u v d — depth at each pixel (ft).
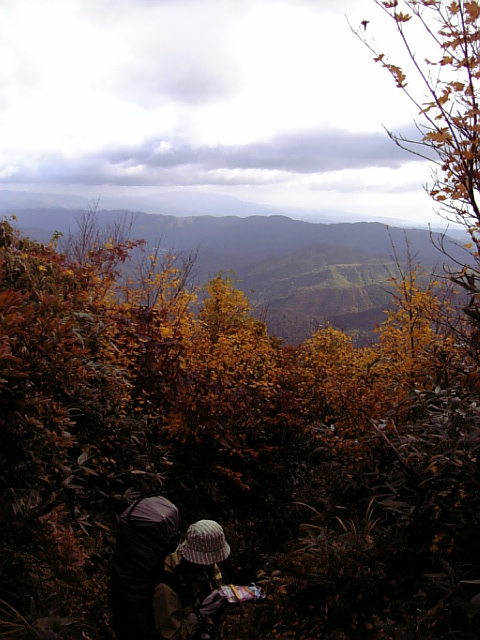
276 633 13.14
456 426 12.69
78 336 12.78
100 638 11.58
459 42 9.40
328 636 12.43
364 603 12.82
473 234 10.07
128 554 8.48
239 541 18.06
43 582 12.26
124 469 16.47
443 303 18.54
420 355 20.25
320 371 24.56
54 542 12.44
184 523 18.19
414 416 18.34
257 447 22.57
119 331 19.35
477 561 11.82
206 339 23.68
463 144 9.62
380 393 21.26
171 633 8.23
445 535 12.42
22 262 14.12
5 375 10.69
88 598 12.75
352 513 18.06
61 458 12.86
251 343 25.04
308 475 22.56
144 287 24.39
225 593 8.61
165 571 8.52
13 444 11.72
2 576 11.09
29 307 11.04
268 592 14.35
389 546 13.65
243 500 21.02
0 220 15.65
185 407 19.33
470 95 9.63
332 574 13.64
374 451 18.06
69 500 14.52
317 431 22.99
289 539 18.57
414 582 12.75
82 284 18.24
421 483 12.60
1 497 11.55
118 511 16.47
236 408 20.53
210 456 19.89
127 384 16.57
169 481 19.11
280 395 22.62
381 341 23.08
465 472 12.00
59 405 13.00
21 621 10.18
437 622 11.17
